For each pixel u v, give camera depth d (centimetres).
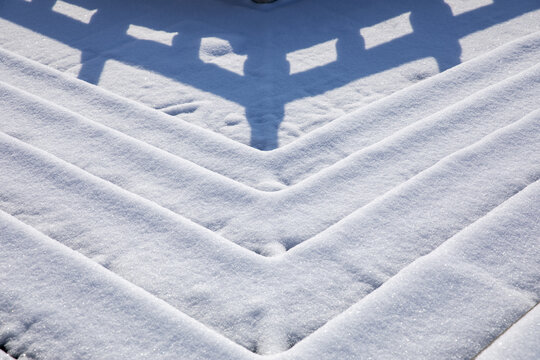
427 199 240
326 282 202
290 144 293
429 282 192
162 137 303
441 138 287
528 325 173
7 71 369
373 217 229
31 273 203
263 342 182
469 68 355
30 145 279
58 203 244
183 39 432
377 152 276
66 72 387
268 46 418
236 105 346
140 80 375
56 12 486
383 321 179
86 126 302
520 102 311
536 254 205
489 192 244
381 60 393
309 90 360
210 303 196
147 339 177
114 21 468
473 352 170
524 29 422
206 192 255
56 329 182
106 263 214
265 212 242
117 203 242
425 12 464
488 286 192
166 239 222
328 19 462
